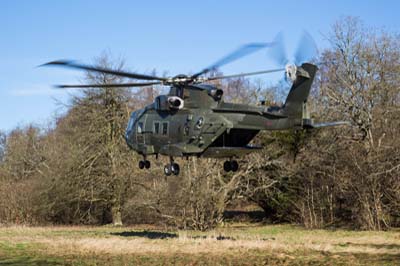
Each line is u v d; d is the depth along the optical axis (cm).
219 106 2014
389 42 4659
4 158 6022
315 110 4712
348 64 4366
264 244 2595
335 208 4644
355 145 4153
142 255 2228
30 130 6781
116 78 4556
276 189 4634
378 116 4103
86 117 4584
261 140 4528
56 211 4819
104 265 1938
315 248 2439
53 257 2169
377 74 4347
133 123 2330
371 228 3925
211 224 4050
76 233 3559
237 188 4397
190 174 4022
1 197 4897
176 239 2878
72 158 4516
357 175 4016
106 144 4606
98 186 4581
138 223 4959
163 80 2042
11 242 2727
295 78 1912
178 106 2083
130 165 4544
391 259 2069
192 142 2047
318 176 4494
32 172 5538
